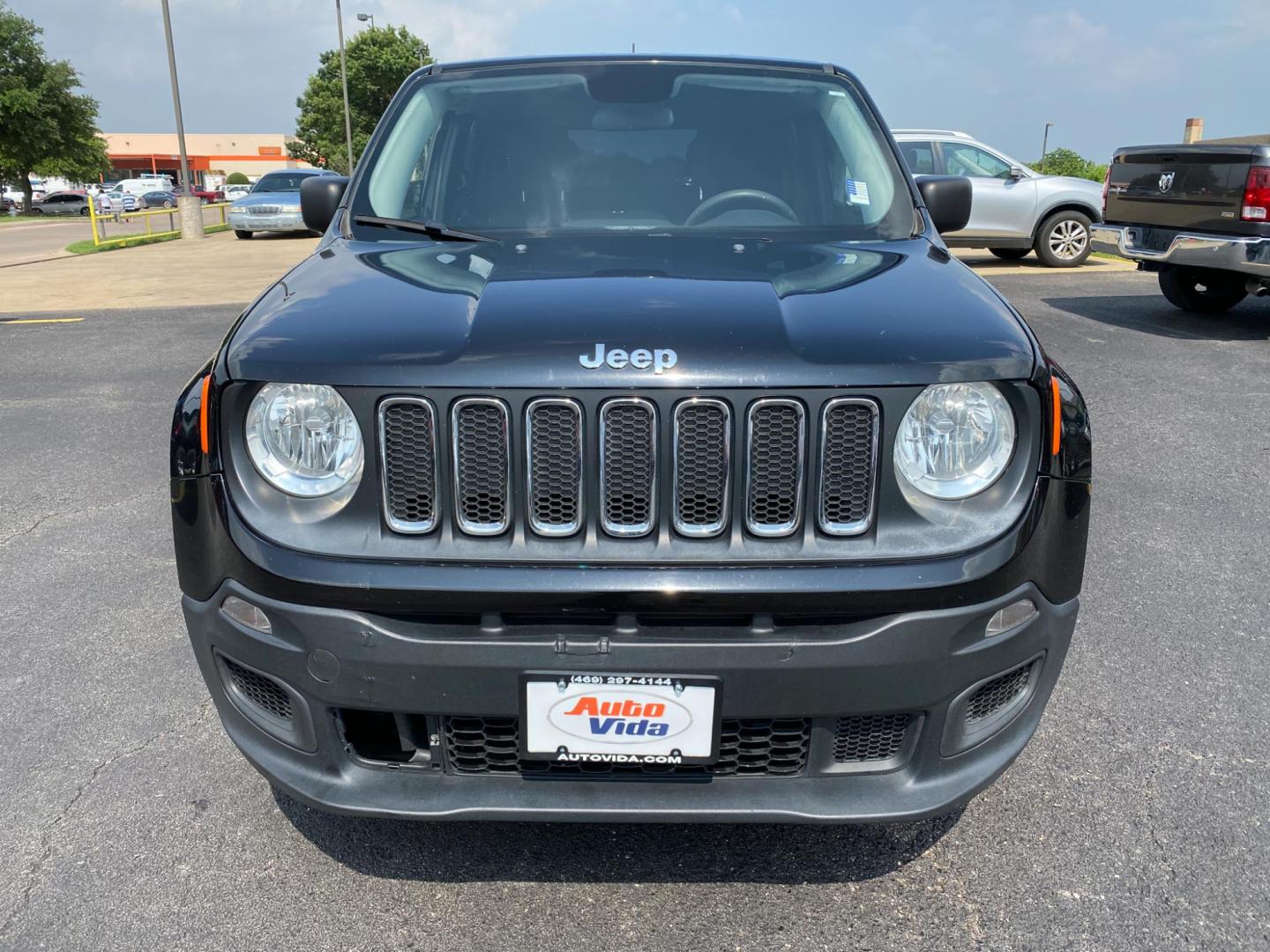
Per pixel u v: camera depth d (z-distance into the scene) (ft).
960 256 47.65
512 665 5.76
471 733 6.16
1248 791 8.05
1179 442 17.46
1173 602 11.38
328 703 6.00
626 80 10.33
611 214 9.20
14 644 10.57
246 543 5.96
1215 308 29.53
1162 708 9.26
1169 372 22.40
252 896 6.98
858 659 5.75
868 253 8.10
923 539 5.86
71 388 22.44
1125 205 28.53
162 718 9.21
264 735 6.46
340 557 5.81
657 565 5.71
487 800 6.07
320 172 78.28
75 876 7.16
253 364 5.98
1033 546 5.99
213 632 6.28
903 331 6.07
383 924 6.73
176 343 27.76
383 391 5.77
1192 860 7.25
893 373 5.77
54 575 12.34
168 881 7.13
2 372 24.11
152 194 158.61
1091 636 10.62
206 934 6.63
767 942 6.56
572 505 5.82
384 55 209.77
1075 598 6.42
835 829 7.70
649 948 6.51
